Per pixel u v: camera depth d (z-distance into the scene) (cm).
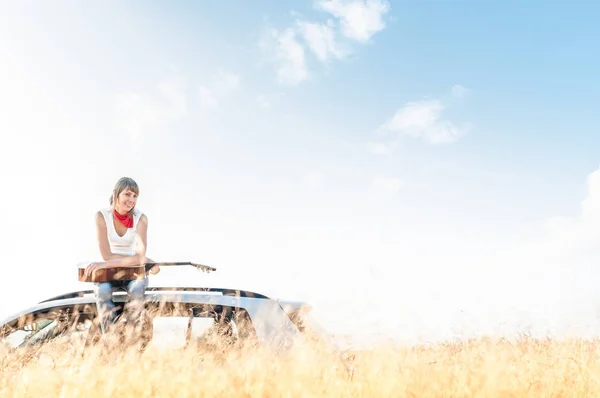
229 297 466
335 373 372
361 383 358
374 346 407
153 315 439
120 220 520
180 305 452
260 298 471
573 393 372
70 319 459
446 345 431
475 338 440
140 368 362
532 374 390
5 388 353
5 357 396
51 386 351
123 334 424
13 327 450
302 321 445
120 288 475
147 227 537
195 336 425
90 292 511
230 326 443
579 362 408
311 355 392
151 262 498
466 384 372
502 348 427
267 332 437
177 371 359
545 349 438
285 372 367
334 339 421
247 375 359
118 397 336
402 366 382
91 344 418
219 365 378
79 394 336
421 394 356
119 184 518
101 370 362
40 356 392
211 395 337
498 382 370
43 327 461
